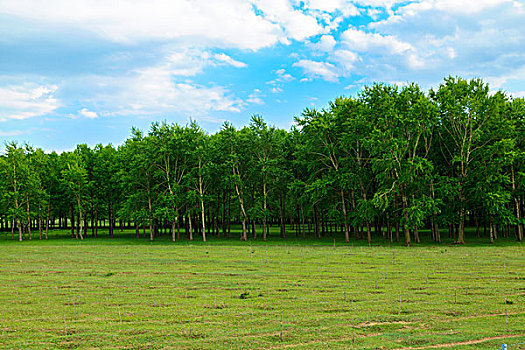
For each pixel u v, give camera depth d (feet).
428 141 197.47
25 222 242.37
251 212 215.31
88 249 166.50
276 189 238.27
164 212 210.79
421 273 97.25
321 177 222.89
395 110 177.37
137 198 228.63
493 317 60.34
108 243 205.36
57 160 272.10
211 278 94.22
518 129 186.91
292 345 49.62
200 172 219.00
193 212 249.55
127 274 101.04
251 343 50.37
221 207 258.78
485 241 187.52
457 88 181.27
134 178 228.63
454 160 177.68
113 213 270.46
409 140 182.19
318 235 231.91
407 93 185.37
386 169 172.96
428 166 169.78
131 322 60.08
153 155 224.53
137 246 181.16
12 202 240.53
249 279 92.53
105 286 86.22
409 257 126.21
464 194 180.75
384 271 100.89
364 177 192.34
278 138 229.66
